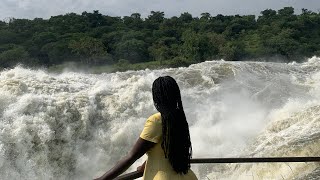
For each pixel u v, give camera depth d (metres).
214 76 14.74
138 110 11.99
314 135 9.30
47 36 64.88
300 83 14.63
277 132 10.62
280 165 8.33
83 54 56.78
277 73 15.54
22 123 10.19
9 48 57.31
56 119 10.84
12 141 9.86
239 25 71.31
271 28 64.75
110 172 3.04
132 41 59.66
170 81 3.15
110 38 65.38
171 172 3.11
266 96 13.47
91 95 12.02
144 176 3.16
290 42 56.50
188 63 52.03
